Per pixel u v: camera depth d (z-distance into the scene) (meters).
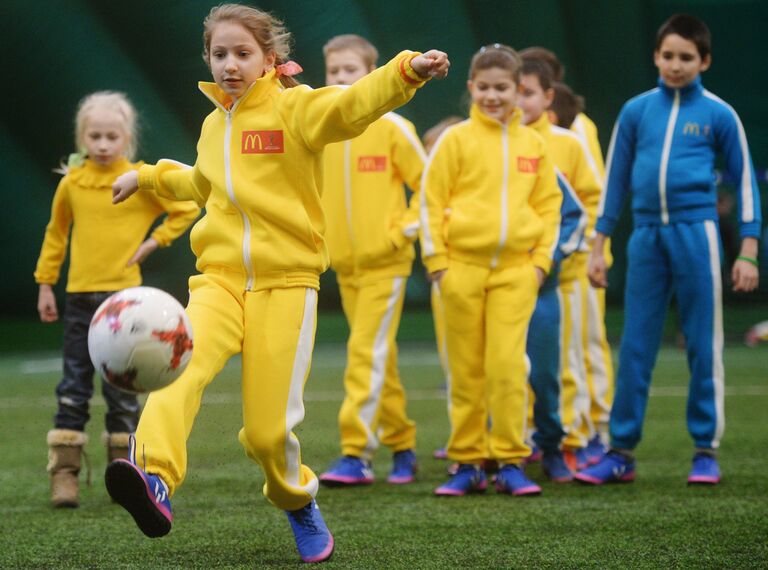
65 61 36.75
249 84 9.98
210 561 10.66
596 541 11.38
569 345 16.53
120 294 8.88
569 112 19.06
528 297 14.55
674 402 24.83
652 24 40.72
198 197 10.57
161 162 10.83
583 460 16.83
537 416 15.65
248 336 9.89
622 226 42.31
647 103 15.60
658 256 15.30
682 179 15.06
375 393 15.74
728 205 37.31
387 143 16.23
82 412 14.29
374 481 15.98
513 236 14.42
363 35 38.06
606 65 40.34
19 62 36.62
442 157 14.76
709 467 15.11
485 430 14.76
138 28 36.62
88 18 36.56
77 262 14.58
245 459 17.42
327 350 37.25
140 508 8.69
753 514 12.80
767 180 41.72
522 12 39.41
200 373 9.52
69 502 13.74
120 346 8.64
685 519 12.52
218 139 10.10
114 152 14.55
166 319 8.73
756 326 39.34
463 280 14.52
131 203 14.69
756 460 17.11
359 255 16.11
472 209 14.54
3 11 36.19
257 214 9.87
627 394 15.23
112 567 10.46
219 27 9.96
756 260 15.26
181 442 9.26
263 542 11.57
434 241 14.71
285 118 9.84
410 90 9.16
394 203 16.27
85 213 14.59
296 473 10.13
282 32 10.27
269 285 9.89
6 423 21.72
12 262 38.78
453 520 12.62
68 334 14.49
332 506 13.68
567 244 15.41
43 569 10.40
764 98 41.72
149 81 36.94
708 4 41.38
